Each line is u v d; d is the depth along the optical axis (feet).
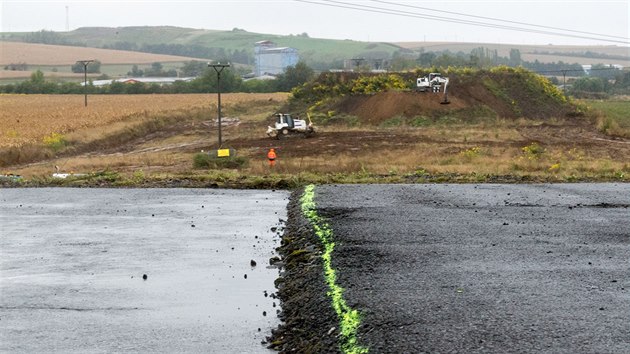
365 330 44.65
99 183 118.52
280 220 85.56
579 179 117.70
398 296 50.83
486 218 80.79
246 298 56.54
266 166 141.49
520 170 133.18
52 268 65.98
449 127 259.60
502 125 263.29
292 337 47.01
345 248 65.82
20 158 173.88
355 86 333.62
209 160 148.36
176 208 94.73
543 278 55.52
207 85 595.47
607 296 50.57
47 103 392.06
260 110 390.42
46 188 114.73
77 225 84.53
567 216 82.43
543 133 232.32
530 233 72.74
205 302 55.77
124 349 46.78
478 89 308.40
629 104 383.04
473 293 51.37
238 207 95.04
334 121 286.46
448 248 65.82
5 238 78.02
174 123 303.89
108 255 70.33
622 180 117.80
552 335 42.70
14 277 63.21
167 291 58.70
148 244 74.59
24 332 50.01
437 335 43.09
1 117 280.10
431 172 128.98
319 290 53.06
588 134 230.68
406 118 276.21
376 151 177.58
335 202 92.48
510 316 46.19
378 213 84.02
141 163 157.07
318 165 140.15
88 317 52.90
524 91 324.19
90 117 279.28
